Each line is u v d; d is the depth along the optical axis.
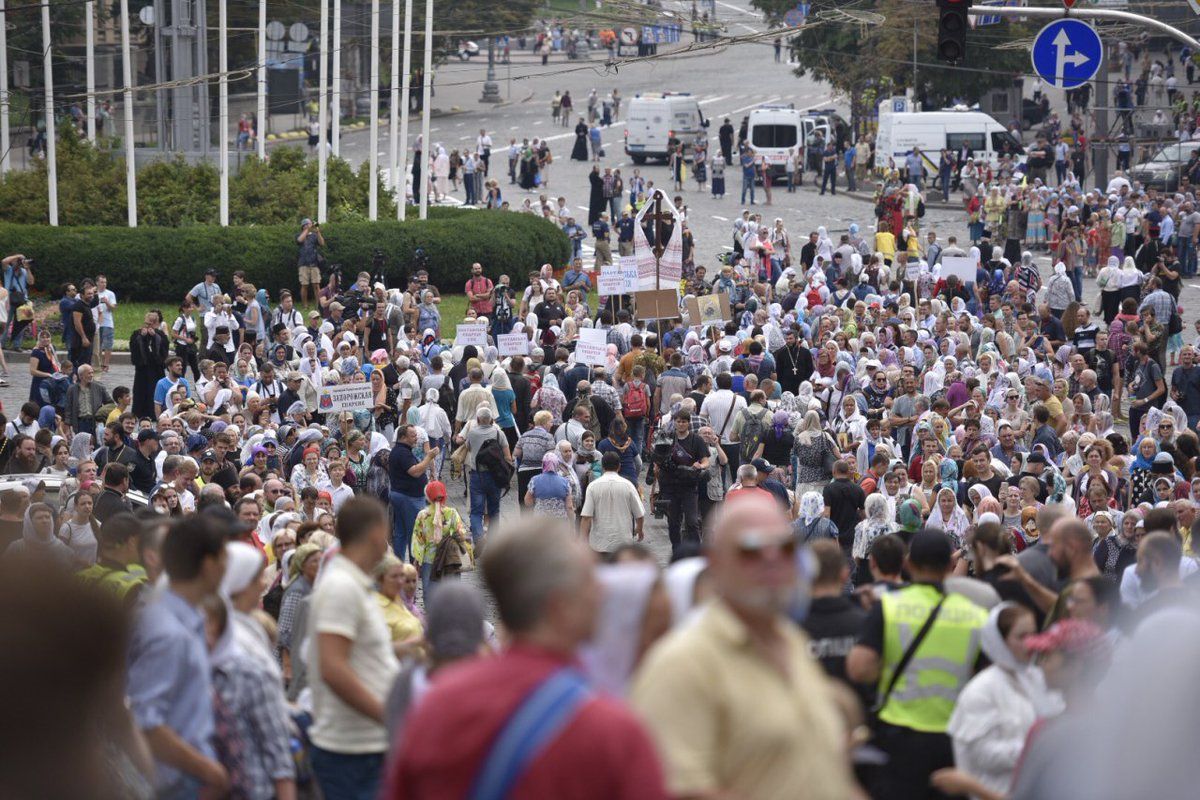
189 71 132.00
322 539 29.52
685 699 12.38
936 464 54.47
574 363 77.25
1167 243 133.00
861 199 173.50
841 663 20.86
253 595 20.84
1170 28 56.03
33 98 157.75
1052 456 64.81
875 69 198.25
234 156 134.38
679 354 76.75
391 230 119.19
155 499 46.62
